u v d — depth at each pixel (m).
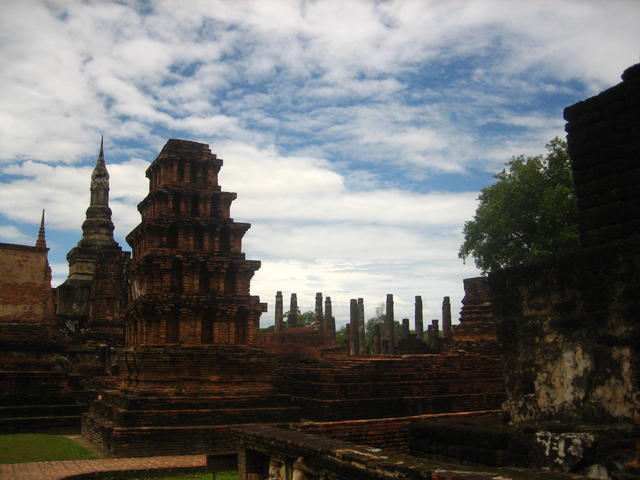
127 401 24.78
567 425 9.71
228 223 29.80
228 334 28.55
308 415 29.38
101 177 73.12
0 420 30.55
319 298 86.56
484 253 46.22
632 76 9.62
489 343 38.81
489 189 48.72
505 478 7.62
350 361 31.70
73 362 50.00
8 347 35.53
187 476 19.89
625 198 9.52
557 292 10.31
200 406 25.84
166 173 29.64
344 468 10.09
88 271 68.00
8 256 38.16
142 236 29.89
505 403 11.30
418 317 72.88
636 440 8.48
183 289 28.12
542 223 42.84
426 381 31.77
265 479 13.80
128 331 31.16
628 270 9.10
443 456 12.20
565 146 44.38
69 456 23.16
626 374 9.05
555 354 10.27
